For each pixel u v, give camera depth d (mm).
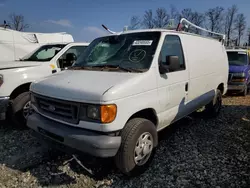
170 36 3781
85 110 2709
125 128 2924
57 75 3521
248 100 8078
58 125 2951
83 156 2805
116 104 2672
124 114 2785
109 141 2641
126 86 2822
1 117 4621
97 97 2617
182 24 4535
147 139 3174
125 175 3193
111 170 3338
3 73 4629
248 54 9797
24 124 4926
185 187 2920
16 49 9812
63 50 5754
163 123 3598
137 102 2967
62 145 2910
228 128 5047
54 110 3018
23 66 5008
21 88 5004
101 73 3248
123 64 3410
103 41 4035
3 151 3941
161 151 3900
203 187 2910
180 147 4059
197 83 4434
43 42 10500
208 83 4969
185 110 4141
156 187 2938
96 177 3176
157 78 3305
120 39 3871
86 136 2676
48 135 3041
